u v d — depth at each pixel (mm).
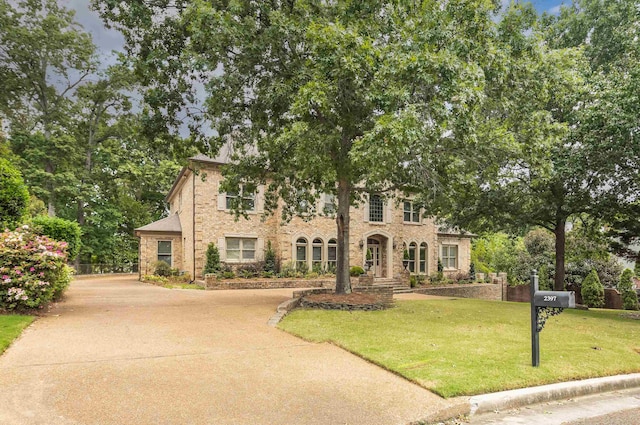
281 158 12680
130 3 9867
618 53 14555
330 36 8617
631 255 13695
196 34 9227
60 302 11648
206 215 20484
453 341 7480
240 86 11336
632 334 9125
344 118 10312
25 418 3865
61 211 32719
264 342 7234
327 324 8852
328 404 4484
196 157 20219
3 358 5691
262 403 4453
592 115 11273
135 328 8055
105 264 34062
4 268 8664
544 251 24891
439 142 10727
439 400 4664
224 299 13484
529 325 9742
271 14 9664
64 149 29078
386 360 6035
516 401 4891
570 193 13695
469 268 29391
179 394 4617
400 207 24984
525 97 11039
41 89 30938
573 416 4656
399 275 23188
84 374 5145
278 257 21688
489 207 15148
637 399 5367
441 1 9656
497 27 10047
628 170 12086
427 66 8336
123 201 33594
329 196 22984
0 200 11367
